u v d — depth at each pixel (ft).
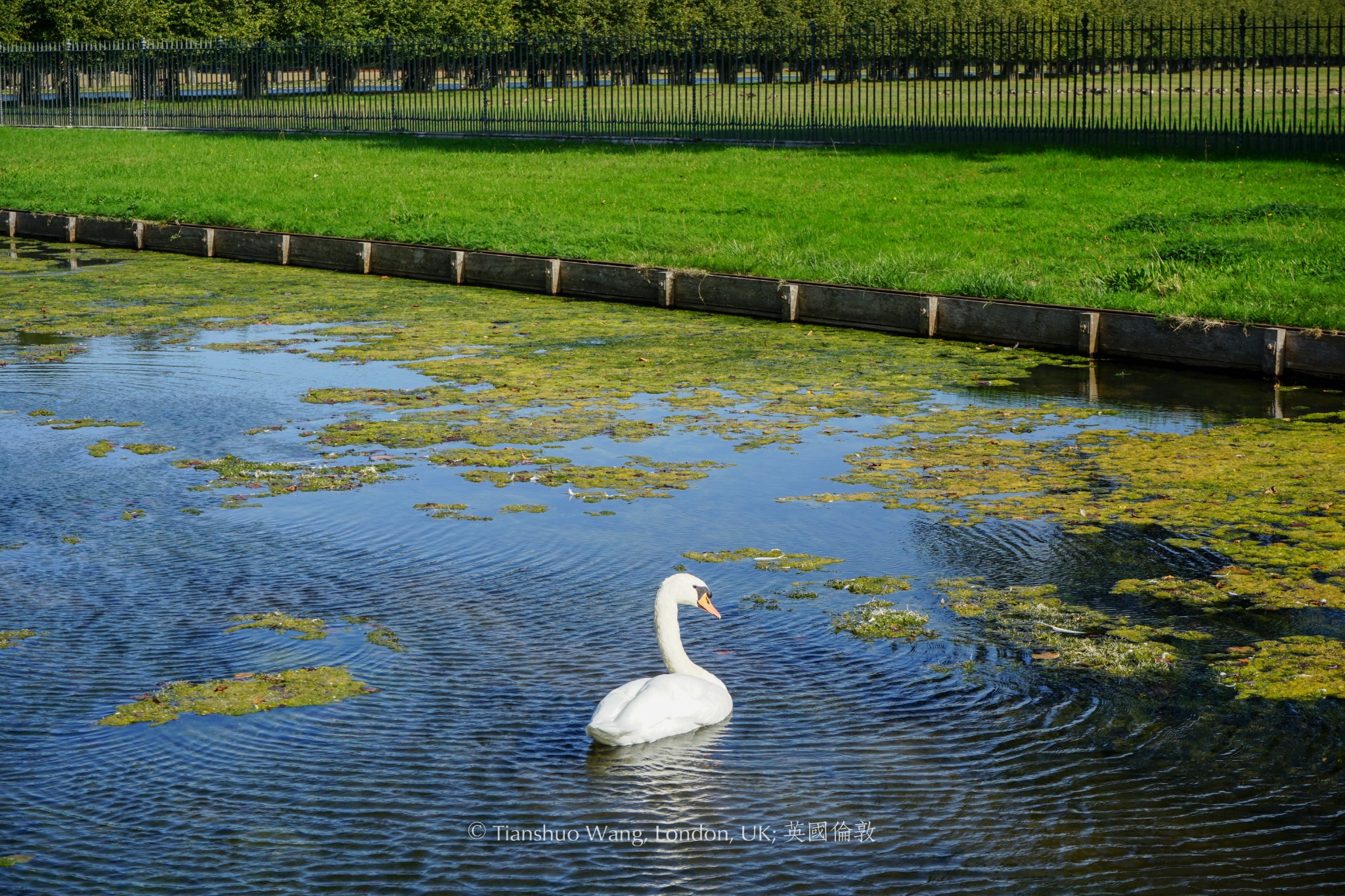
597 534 30.30
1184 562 28.12
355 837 18.25
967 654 23.85
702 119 116.78
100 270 72.54
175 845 18.07
